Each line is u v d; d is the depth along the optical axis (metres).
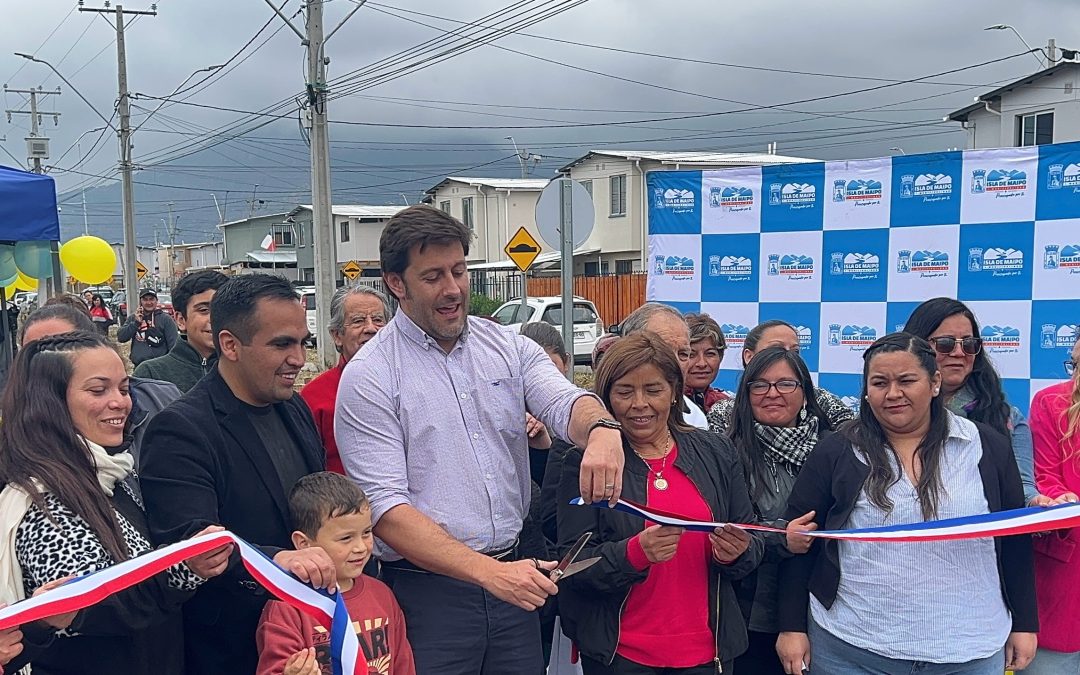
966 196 5.02
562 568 2.17
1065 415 2.97
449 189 39.00
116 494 2.13
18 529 1.90
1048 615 2.92
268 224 54.94
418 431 2.39
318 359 17.25
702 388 3.99
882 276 5.28
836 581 2.69
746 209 5.61
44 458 1.97
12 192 5.29
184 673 2.31
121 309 28.58
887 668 2.59
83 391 2.06
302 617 2.21
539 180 38.97
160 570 1.73
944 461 2.61
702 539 2.74
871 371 2.65
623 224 30.30
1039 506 2.54
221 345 2.34
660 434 2.80
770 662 3.16
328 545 2.24
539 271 31.86
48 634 1.81
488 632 2.46
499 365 2.56
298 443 2.52
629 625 2.68
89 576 1.70
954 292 5.11
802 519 2.70
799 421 3.28
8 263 7.51
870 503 2.63
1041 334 4.90
